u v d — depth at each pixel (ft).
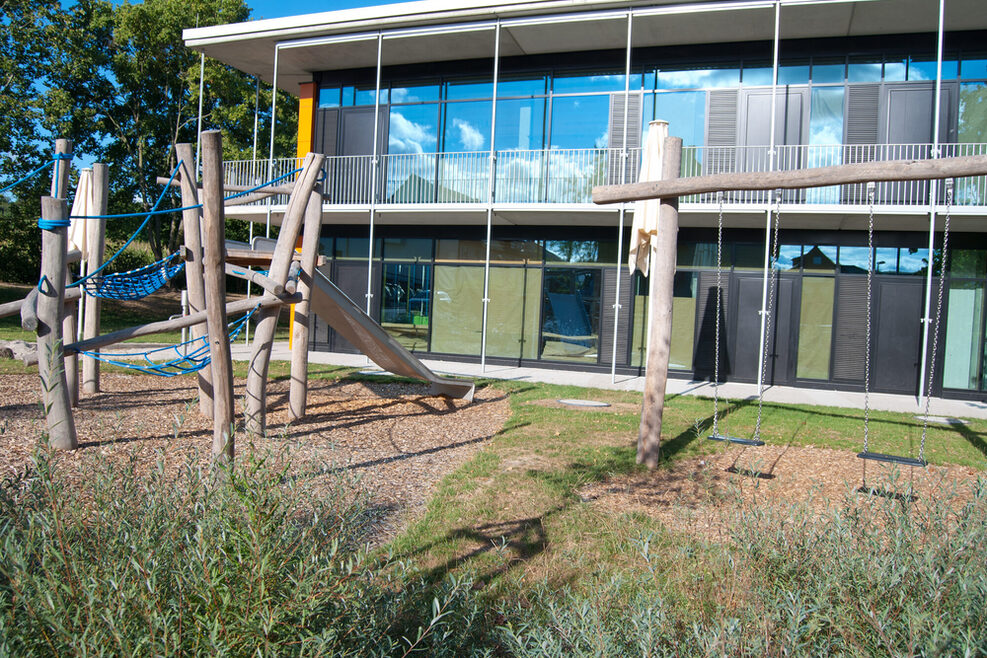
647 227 30.40
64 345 20.21
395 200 54.70
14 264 95.86
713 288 47.93
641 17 44.29
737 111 47.50
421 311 55.11
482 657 8.17
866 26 44.19
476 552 13.46
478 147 53.11
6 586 6.18
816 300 46.47
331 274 57.36
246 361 47.16
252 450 7.57
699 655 7.43
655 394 21.45
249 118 103.91
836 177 17.49
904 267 45.21
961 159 15.90
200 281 22.34
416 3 46.73
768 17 43.39
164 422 24.71
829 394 43.62
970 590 7.75
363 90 56.39
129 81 98.99
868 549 8.96
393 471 20.10
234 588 6.22
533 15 45.24
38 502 7.39
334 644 6.45
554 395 37.52
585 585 10.62
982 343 43.75
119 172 104.68
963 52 44.37
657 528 14.69
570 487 18.60
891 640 7.36
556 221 50.37
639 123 49.06
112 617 5.72
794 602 7.90
